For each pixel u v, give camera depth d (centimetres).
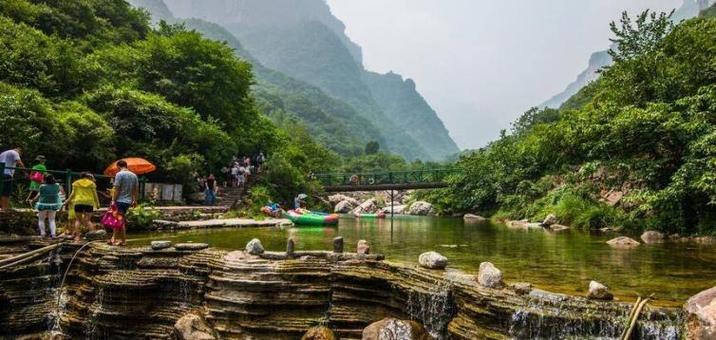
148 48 3164
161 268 991
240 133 3447
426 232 1877
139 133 2439
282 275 882
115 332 946
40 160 1347
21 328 991
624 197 1888
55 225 1233
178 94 3042
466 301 725
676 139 1623
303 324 842
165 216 1752
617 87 2039
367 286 852
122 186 1116
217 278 897
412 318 785
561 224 2184
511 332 658
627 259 1090
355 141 17025
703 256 1137
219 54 3344
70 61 2486
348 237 1605
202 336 815
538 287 774
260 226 1927
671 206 1584
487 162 3562
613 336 607
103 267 1011
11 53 2231
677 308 634
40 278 1055
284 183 3122
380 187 3844
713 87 1576
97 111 2336
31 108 1831
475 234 1788
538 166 3088
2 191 1204
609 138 1803
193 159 2533
